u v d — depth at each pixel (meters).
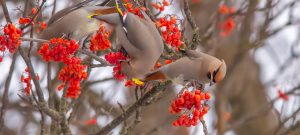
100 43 9.55
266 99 19.52
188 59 9.22
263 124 18.80
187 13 9.73
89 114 13.91
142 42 9.09
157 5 10.36
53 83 11.55
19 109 14.98
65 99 10.51
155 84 9.92
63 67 10.41
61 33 10.22
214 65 9.02
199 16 15.42
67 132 10.64
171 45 9.69
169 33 9.70
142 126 16.72
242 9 14.65
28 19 9.52
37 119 15.48
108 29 10.16
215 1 15.88
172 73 9.12
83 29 10.24
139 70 9.12
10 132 15.89
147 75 9.14
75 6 10.40
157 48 9.21
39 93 10.09
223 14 14.63
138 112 10.66
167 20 9.72
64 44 9.38
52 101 10.72
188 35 11.09
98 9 9.95
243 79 19.38
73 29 10.20
